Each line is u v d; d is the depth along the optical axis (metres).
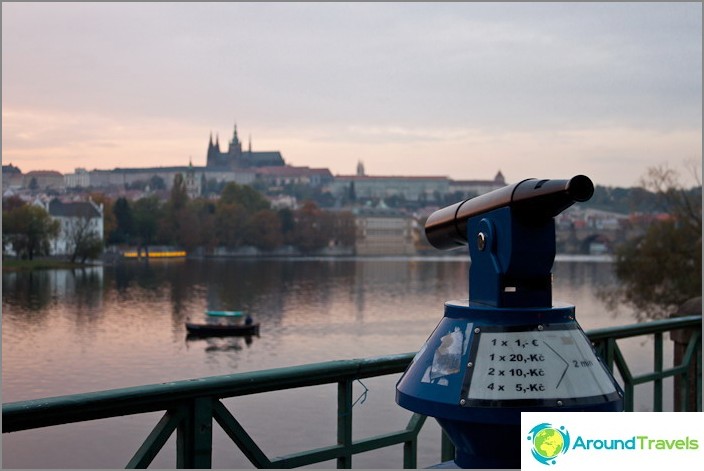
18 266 141.75
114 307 96.31
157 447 3.11
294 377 3.51
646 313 51.28
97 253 158.38
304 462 3.60
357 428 23.64
